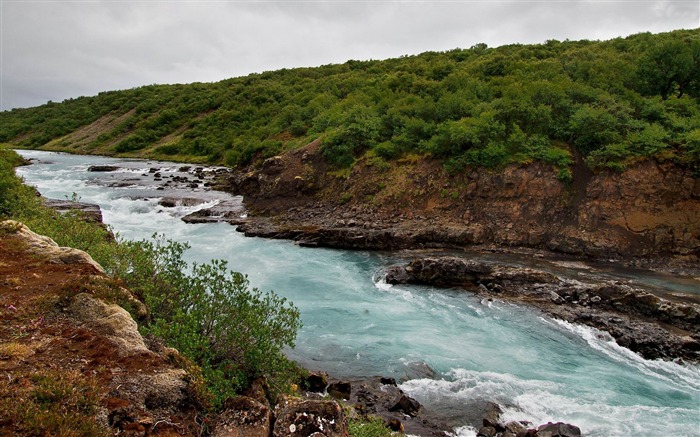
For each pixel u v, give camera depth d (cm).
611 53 4972
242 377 872
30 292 768
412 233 2677
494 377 1348
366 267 2362
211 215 3350
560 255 2516
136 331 704
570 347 1550
